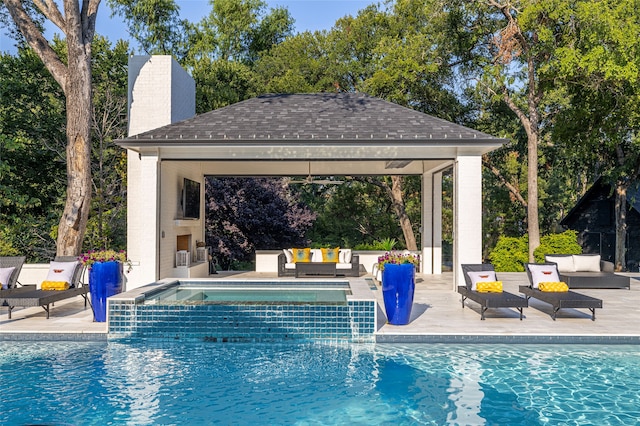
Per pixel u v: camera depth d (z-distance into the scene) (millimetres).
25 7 20312
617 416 4789
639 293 11945
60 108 21828
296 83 24125
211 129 11766
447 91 23609
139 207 12836
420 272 16328
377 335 7449
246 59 33562
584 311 9375
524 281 13898
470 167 11484
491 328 7793
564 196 28891
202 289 9945
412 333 7449
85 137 12727
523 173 26578
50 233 19234
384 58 21578
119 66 22969
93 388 5500
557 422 4652
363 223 29125
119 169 20750
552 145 25000
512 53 17062
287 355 6797
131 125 13133
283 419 4691
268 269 16719
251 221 22125
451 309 9508
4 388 5496
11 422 4598
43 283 9227
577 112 18406
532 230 17062
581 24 15445
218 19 33281
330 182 14727
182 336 7578
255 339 7531
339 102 14023
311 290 9891
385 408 4965
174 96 13508
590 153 20719
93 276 8250
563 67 15250
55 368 6203
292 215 23359
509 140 11070
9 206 20953
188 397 5238
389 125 12086
